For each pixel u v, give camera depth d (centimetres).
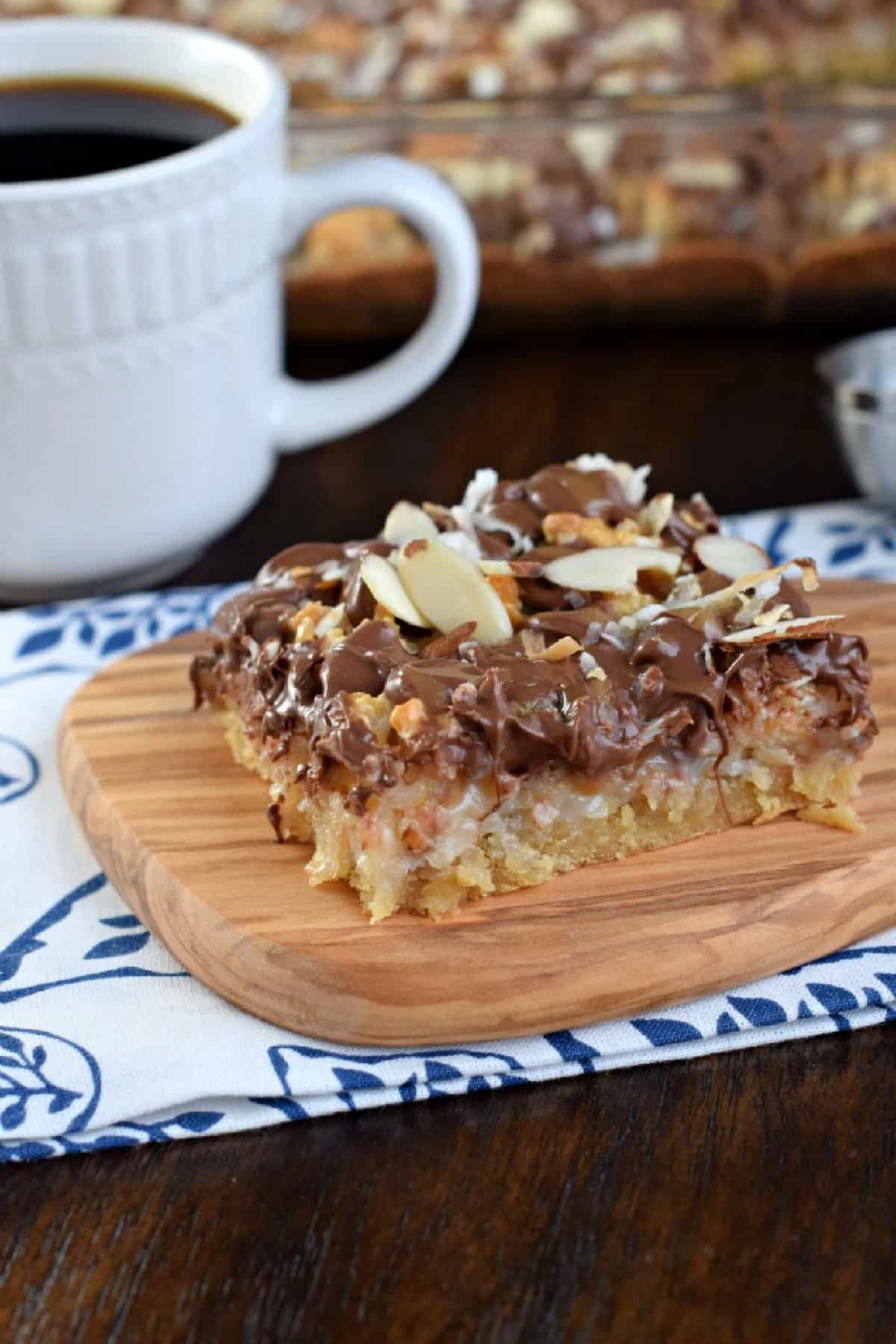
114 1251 36
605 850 41
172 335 47
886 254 57
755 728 41
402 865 39
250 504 51
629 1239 36
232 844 41
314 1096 38
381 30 57
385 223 57
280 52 57
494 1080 38
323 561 43
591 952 39
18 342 45
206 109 50
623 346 59
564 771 40
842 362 53
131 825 41
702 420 56
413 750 39
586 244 58
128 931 41
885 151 57
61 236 45
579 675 40
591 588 42
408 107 57
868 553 50
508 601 42
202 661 44
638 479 45
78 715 44
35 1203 37
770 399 57
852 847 41
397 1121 38
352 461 55
